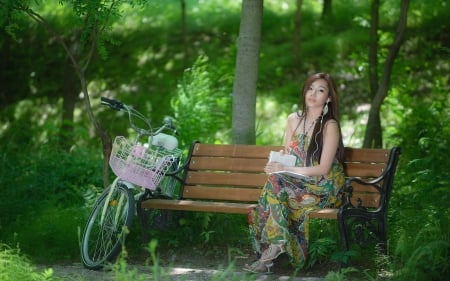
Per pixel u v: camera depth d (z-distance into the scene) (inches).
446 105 367.2
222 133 409.1
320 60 530.9
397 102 394.0
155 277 152.8
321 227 233.8
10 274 179.3
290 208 214.2
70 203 305.3
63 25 581.3
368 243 215.6
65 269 219.3
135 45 607.5
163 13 654.5
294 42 543.5
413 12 551.8
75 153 374.6
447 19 537.0
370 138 315.9
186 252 241.9
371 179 226.7
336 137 214.7
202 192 248.5
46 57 600.4
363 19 457.7
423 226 215.0
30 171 336.2
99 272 215.0
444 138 326.6
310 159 215.9
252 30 272.4
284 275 211.5
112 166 222.7
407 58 504.1
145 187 222.8
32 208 292.5
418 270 183.9
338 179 218.4
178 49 591.5
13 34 248.1
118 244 215.8
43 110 540.7
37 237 249.1
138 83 544.4
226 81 455.8
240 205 226.4
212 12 655.8
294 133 222.7
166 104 494.3
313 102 217.0
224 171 257.1
